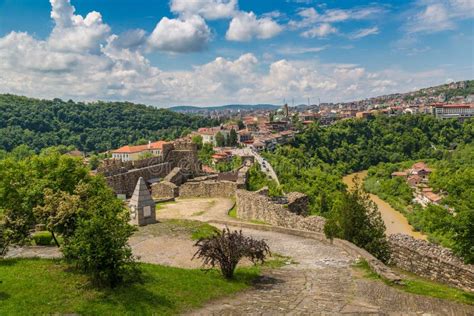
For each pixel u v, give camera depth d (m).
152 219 25.25
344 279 14.30
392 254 17.39
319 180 75.62
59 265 13.82
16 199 16.83
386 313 10.80
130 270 12.90
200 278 13.97
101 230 11.98
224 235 15.02
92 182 17.98
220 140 156.50
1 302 10.42
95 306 10.64
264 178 49.41
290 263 17.05
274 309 11.33
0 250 16.03
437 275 14.97
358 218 18.92
